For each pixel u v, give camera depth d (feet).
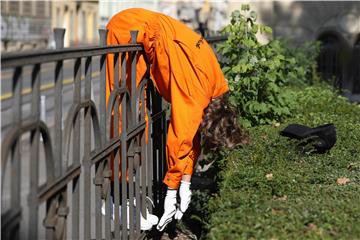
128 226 28.40
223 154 32.81
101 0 118.21
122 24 29.68
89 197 21.91
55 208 18.84
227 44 44.98
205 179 37.91
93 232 28.81
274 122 43.29
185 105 27.78
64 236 19.57
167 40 28.71
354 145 35.94
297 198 25.79
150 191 31.76
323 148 34.04
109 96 25.16
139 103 30.04
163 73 29.12
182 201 28.55
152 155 33.37
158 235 33.55
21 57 15.72
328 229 21.52
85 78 21.49
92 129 24.02
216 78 28.99
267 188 26.94
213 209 24.43
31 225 16.87
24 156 16.96
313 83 76.54
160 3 108.06
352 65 108.99
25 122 16.75
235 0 110.73
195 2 107.34
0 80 16.05
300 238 20.54
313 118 45.78
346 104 54.29
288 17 119.34
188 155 28.17
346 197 25.85
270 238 20.71
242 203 24.30
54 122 18.75
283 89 50.44
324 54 109.40
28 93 17.06
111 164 26.35
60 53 18.30
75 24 214.07
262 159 31.50
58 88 18.70
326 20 118.32
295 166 31.17
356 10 116.78
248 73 43.55
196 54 28.40
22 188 16.93
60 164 18.85
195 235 33.53
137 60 29.66
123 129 26.48
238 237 20.65
